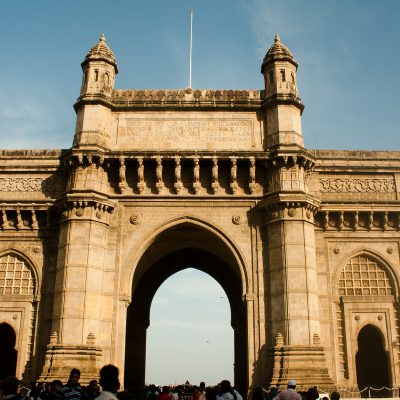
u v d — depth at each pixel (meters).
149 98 39.34
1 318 36.47
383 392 38.69
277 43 40.66
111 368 9.97
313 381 31.08
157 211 36.84
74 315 33.12
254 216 36.66
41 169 39.06
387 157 40.16
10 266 37.81
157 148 38.09
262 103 38.91
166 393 21.55
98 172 36.69
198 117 38.91
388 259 37.94
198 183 36.97
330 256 37.88
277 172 36.50
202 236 39.91
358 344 40.84
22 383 34.66
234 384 45.19
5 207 38.06
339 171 39.09
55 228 38.09
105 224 36.06
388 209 38.28
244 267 35.56
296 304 33.31
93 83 39.03
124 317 34.62
